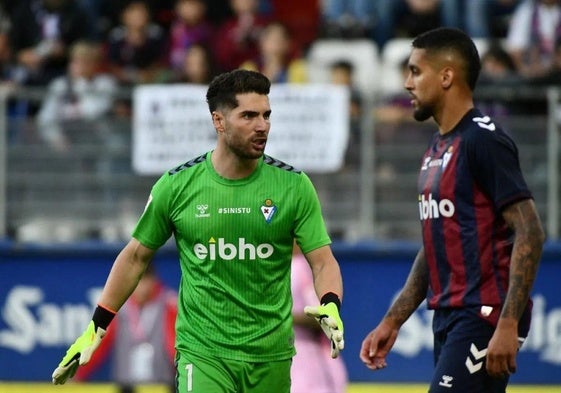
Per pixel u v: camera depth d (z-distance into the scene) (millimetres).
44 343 42344
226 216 22250
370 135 41781
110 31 49250
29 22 48188
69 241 42469
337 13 48750
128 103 42625
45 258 42344
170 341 38406
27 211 42688
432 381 22391
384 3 48250
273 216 22250
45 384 42281
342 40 48188
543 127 41500
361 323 41906
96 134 42594
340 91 41375
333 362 32031
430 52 22859
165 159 42312
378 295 41875
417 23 47938
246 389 22594
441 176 22547
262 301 22484
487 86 43156
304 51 50000
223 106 21953
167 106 42156
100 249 42188
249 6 47594
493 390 22203
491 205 22141
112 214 42719
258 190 22312
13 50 47906
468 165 22203
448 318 22516
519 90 41750
